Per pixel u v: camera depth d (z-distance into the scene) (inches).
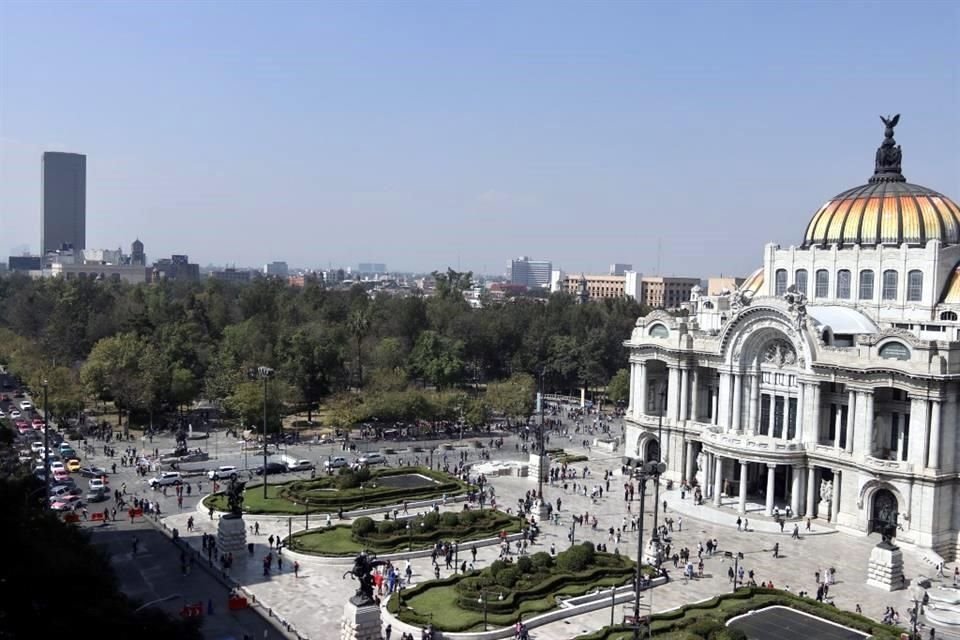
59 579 2057.1
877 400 4338.1
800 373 4589.1
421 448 6279.5
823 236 5369.1
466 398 7003.0
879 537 4234.7
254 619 3002.0
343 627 2733.8
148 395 6427.2
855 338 4626.0
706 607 3166.8
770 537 4224.9
